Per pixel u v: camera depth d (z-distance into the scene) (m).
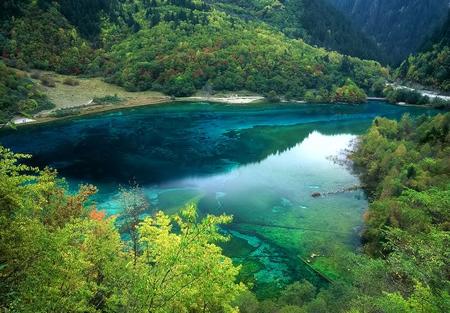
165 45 183.38
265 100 168.25
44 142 100.38
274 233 59.00
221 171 85.88
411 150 79.00
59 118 122.50
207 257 17.42
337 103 173.12
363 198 73.25
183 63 173.88
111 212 61.69
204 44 186.62
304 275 48.53
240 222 62.19
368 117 148.00
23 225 15.48
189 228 16.92
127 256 20.89
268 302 37.06
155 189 73.81
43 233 15.58
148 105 149.12
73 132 110.75
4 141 99.25
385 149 87.75
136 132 114.50
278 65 187.00
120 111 138.25
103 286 18.17
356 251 54.00
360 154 95.38
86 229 22.80
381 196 64.31
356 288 32.38
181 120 132.00
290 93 173.00
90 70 172.38
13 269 14.84
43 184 18.44
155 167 86.81
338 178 83.44
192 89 165.75
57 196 29.50
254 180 81.00
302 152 101.94
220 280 18.06
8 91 118.69
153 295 15.08
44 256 15.27
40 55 163.25
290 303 38.84
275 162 93.38
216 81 172.00
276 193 74.44
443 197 25.70
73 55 171.88
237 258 51.91
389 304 17.91
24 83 130.75
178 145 104.25
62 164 85.69
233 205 68.25
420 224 38.16
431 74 195.75
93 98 145.75
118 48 185.62
